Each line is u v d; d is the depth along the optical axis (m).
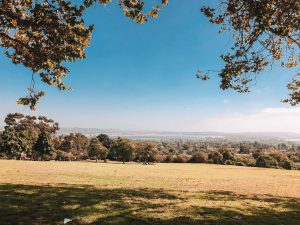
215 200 20.80
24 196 17.47
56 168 55.75
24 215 13.93
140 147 138.00
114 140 158.88
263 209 18.48
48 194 18.39
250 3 14.18
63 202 16.47
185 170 76.75
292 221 15.99
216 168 97.56
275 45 19.73
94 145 130.75
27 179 29.31
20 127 128.00
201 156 138.25
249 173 75.38
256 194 27.17
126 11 15.84
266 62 17.70
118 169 65.69
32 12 16.33
